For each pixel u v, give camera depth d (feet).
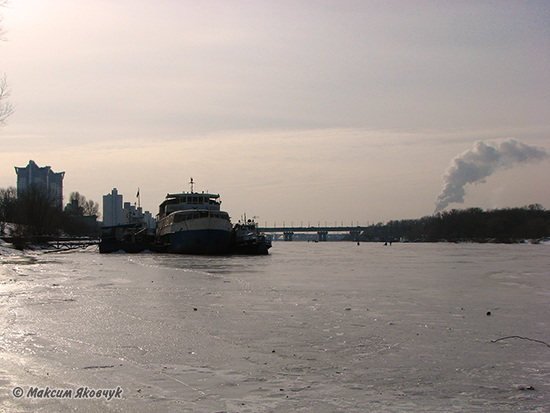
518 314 94.84
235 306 100.27
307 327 79.56
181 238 320.50
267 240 392.06
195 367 56.59
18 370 53.98
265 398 46.96
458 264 260.01
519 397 48.44
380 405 45.83
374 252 472.03
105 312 90.99
